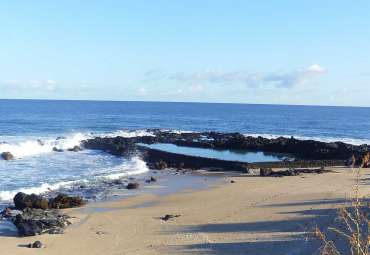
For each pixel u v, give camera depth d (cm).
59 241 2055
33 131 7456
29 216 2266
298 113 18638
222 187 3266
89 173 3869
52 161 4512
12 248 1955
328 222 2158
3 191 3052
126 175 3838
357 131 9675
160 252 1895
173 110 19488
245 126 10856
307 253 1795
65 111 14800
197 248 1925
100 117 12512
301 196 2828
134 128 9244
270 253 1828
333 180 3412
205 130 9469
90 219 2411
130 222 2350
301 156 5116
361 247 589
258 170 4059
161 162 4356
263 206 2602
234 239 2022
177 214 2492
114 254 1891
